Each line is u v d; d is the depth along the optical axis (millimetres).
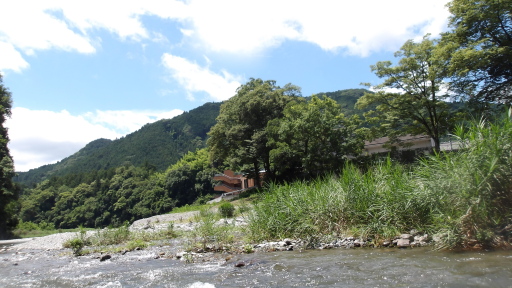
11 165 32281
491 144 7301
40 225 66562
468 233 7203
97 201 82438
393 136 26906
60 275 7871
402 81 24266
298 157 30750
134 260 9312
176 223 24984
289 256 8109
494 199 7168
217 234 10734
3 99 34969
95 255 10969
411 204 8734
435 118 24828
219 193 76562
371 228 9055
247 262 7688
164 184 80250
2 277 8164
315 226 9969
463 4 21734
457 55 19219
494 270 5406
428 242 7898
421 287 4910
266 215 11297
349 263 6762
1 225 33000
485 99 21562
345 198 9969
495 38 21406
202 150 103000
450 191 7555
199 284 6020
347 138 27062
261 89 40781
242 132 38812
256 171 43250
